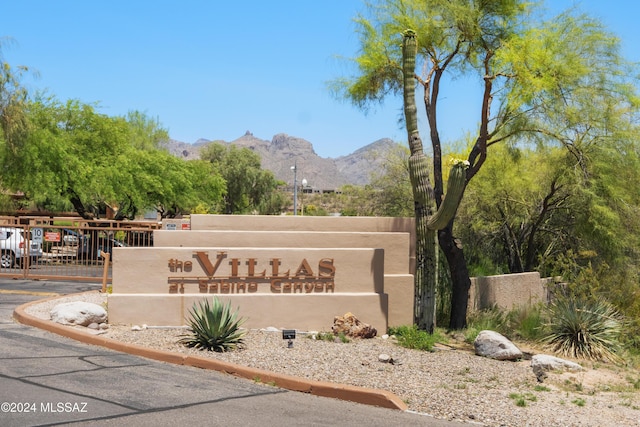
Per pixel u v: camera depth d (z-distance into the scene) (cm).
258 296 1461
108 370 996
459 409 907
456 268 1781
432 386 1020
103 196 3694
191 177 4406
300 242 1595
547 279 2275
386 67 1948
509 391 1040
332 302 1491
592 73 1891
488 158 2400
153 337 1261
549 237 2538
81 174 3434
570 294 1878
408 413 880
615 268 2189
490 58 1830
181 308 1423
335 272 1518
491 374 1162
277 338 1329
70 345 1173
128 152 3897
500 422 861
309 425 787
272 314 1464
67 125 3719
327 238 1614
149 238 2317
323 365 1095
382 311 1511
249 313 1455
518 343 1634
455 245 1770
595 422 894
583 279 1897
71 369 983
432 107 1886
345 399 934
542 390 1076
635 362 1510
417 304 1588
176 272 1448
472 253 2459
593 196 2081
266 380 999
